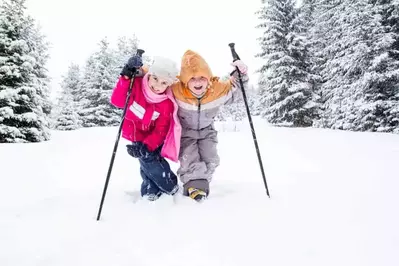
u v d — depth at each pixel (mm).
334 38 17703
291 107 19172
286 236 2078
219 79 3373
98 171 4641
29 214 2605
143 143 3193
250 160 5469
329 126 17641
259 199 2877
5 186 3686
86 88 29891
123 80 2967
